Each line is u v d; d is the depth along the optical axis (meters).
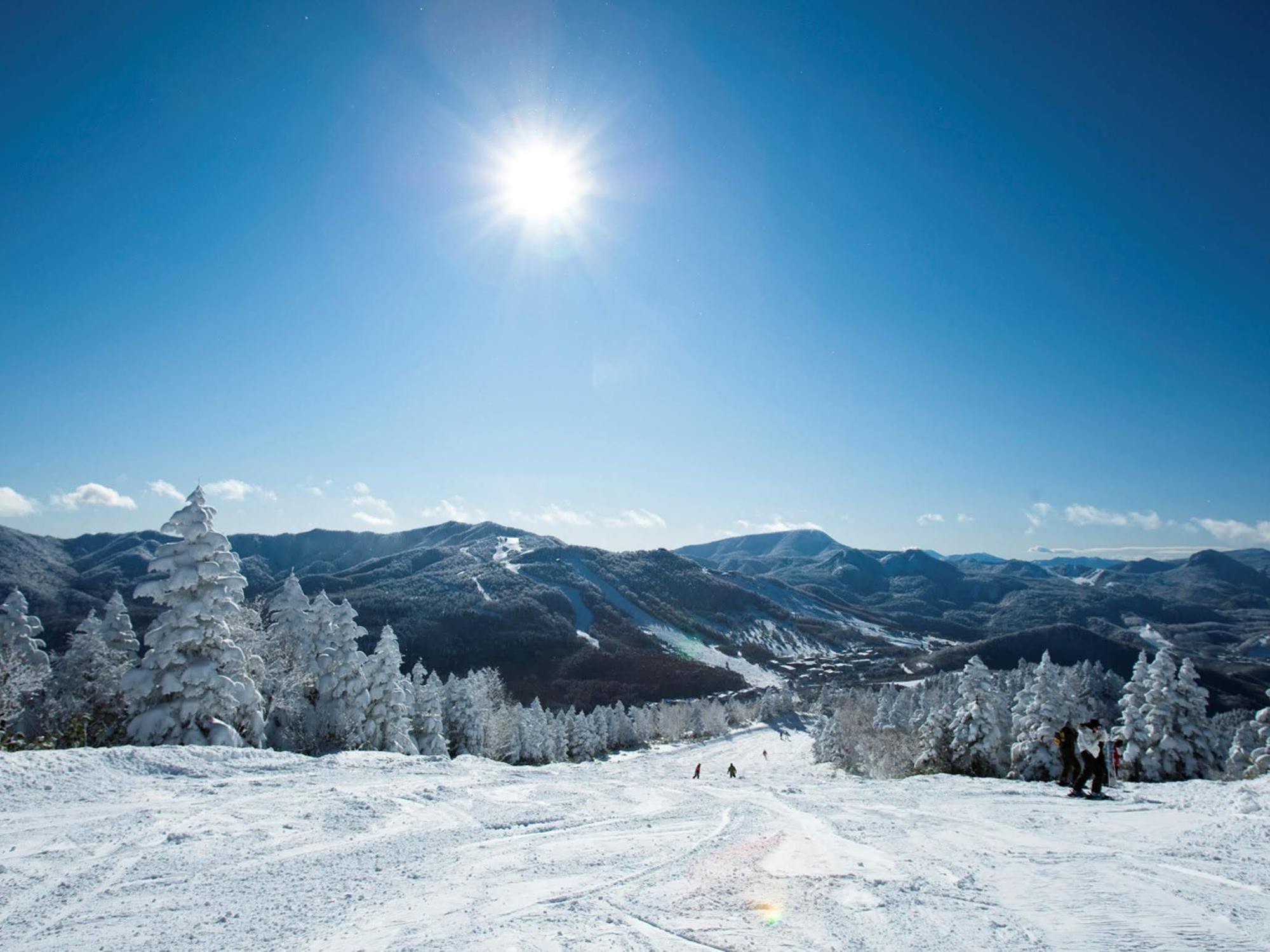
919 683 145.25
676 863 6.54
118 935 5.21
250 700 23.03
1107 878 5.63
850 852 6.78
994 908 4.86
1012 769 32.41
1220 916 4.59
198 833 8.56
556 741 70.19
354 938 4.78
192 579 22.36
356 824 9.22
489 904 5.41
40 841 8.20
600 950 4.20
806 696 151.12
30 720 27.80
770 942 4.24
